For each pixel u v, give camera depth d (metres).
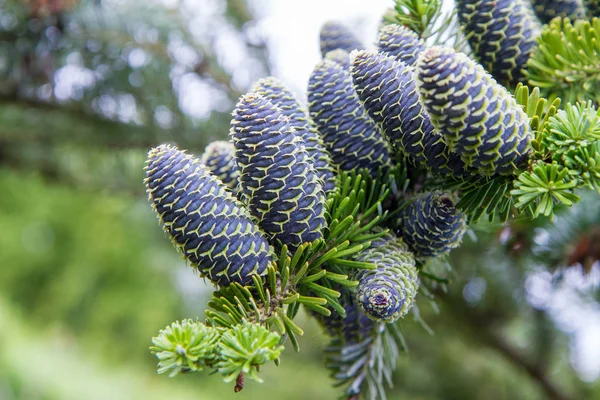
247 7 0.69
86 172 0.78
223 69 0.69
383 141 0.32
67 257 2.71
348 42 0.37
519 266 0.54
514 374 0.83
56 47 0.65
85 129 0.70
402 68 0.29
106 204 1.25
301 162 0.29
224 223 0.28
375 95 0.29
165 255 1.40
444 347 0.82
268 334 0.26
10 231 2.65
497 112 0.27
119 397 2.23
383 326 0.34
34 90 0.67
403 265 0.30
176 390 2.45
